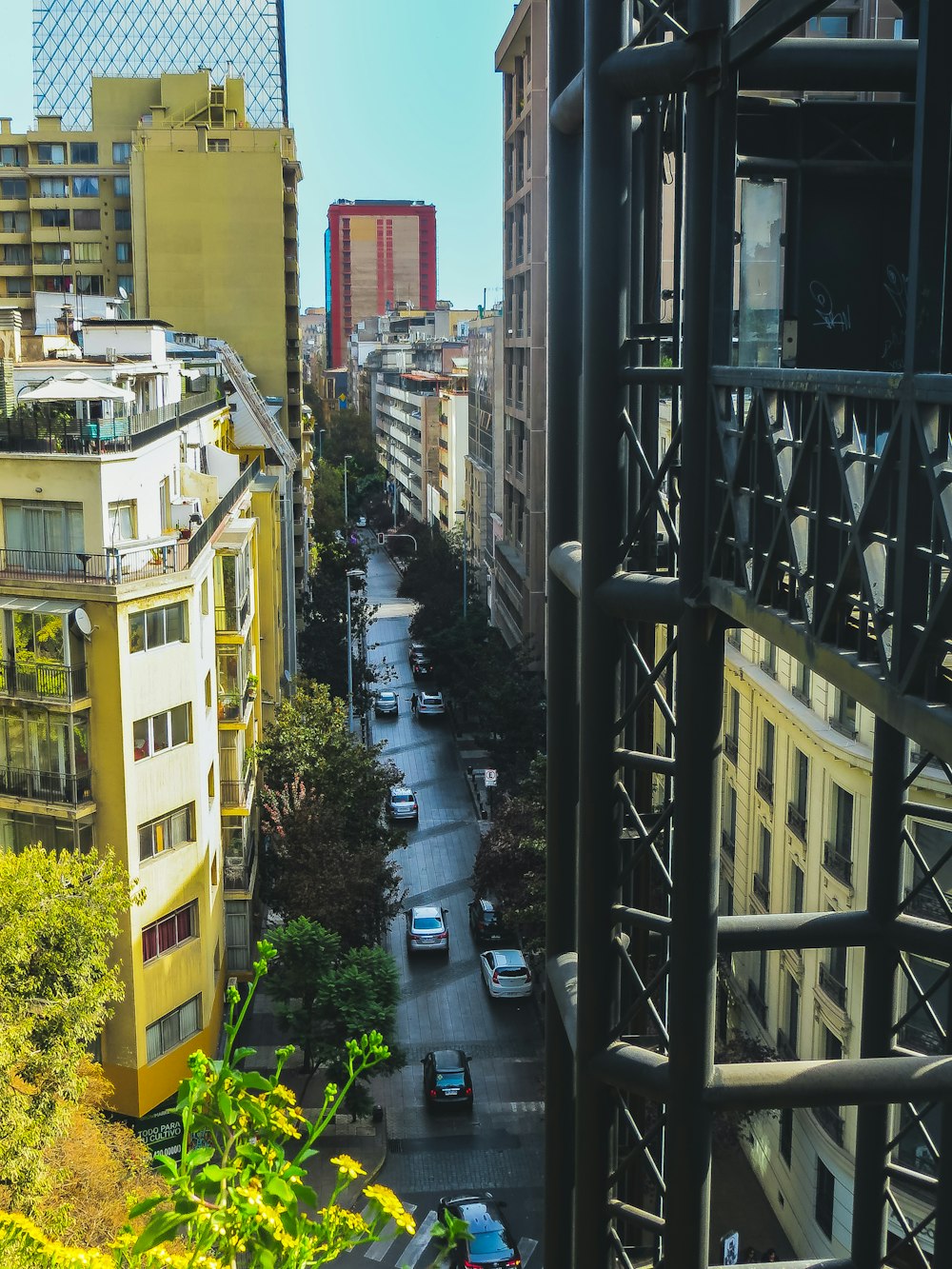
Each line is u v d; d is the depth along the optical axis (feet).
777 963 106.63
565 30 43.45
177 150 283.59
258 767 157.48
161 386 151.53
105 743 108.68
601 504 37.60
